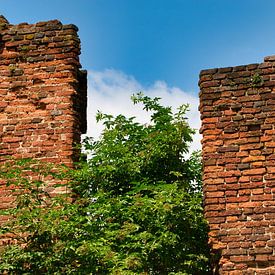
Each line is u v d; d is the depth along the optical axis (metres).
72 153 9.56
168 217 9.30
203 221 8.97
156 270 9.20
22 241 8.80
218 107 9.36
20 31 10.20
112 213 9.24
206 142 9.23
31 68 10.00
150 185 9.80
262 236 8.67
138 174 10.25
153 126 11.00
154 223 9.28
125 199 9.48
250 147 9.11
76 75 10.05
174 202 9.28
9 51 10.14
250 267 8.60
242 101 9.34
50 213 8.73
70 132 9.63
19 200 8.84
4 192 9.44
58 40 10.08
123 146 10.38
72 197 9.34
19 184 9.36
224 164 9.09
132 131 10.80
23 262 8.55
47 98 9.82
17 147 9.66
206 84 9.50
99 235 8.84
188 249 9.36
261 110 9.25
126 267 8.45
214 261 8.74
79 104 10.59
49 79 9.91
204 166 9.13
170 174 10.64
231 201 8.91
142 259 8.98
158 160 10.59
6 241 9.16
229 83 9.45
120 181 10.12
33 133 9.70
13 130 9.74
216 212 8.90
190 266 9.27
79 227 8.81
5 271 8.60
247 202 8.88
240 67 9.49
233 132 9.22
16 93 9.91
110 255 8.48
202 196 9.61
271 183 8.90
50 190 9.38
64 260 8.55
